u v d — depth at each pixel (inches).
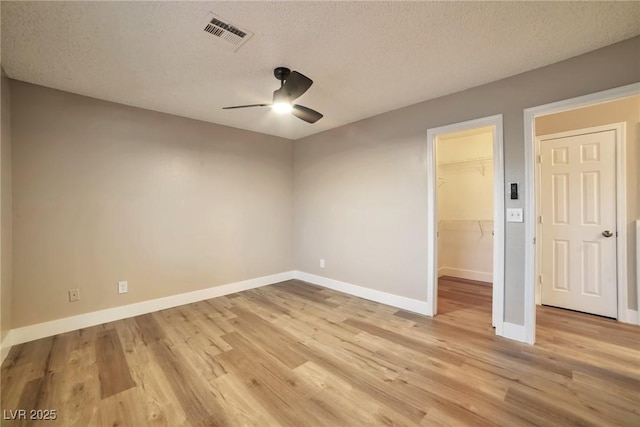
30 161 97.0
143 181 122.2
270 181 169.5
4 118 87.7
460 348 90.3
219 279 146.8
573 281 121.0
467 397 67.3
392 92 108.8
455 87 104.0
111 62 85.0
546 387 70.6
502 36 74.1
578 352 87.1
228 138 150.6
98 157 111.0
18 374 76.7
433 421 60.1
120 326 108.4
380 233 134.7
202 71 91.3
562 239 123.2
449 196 184.5
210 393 69.3
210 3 61.2
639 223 105.7
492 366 79.9
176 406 64.8
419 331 102.9
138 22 67.1
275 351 89.2
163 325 109.3
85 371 78.2
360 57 83.9
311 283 170.6
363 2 61.6
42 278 99.3
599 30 71.7
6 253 88.4
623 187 109.6
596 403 64.8
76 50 78.3
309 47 78.7
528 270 92.9
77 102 106.6
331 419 61.0
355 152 144.6
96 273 110.5
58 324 102.0
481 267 173.2
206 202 142.0
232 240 152.0
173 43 75.9
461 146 179.6
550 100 88.3
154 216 125.2
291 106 91.7
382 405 65.0
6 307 88.3
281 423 59.9
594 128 115.3
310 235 171.6
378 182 134.8
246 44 76.9
